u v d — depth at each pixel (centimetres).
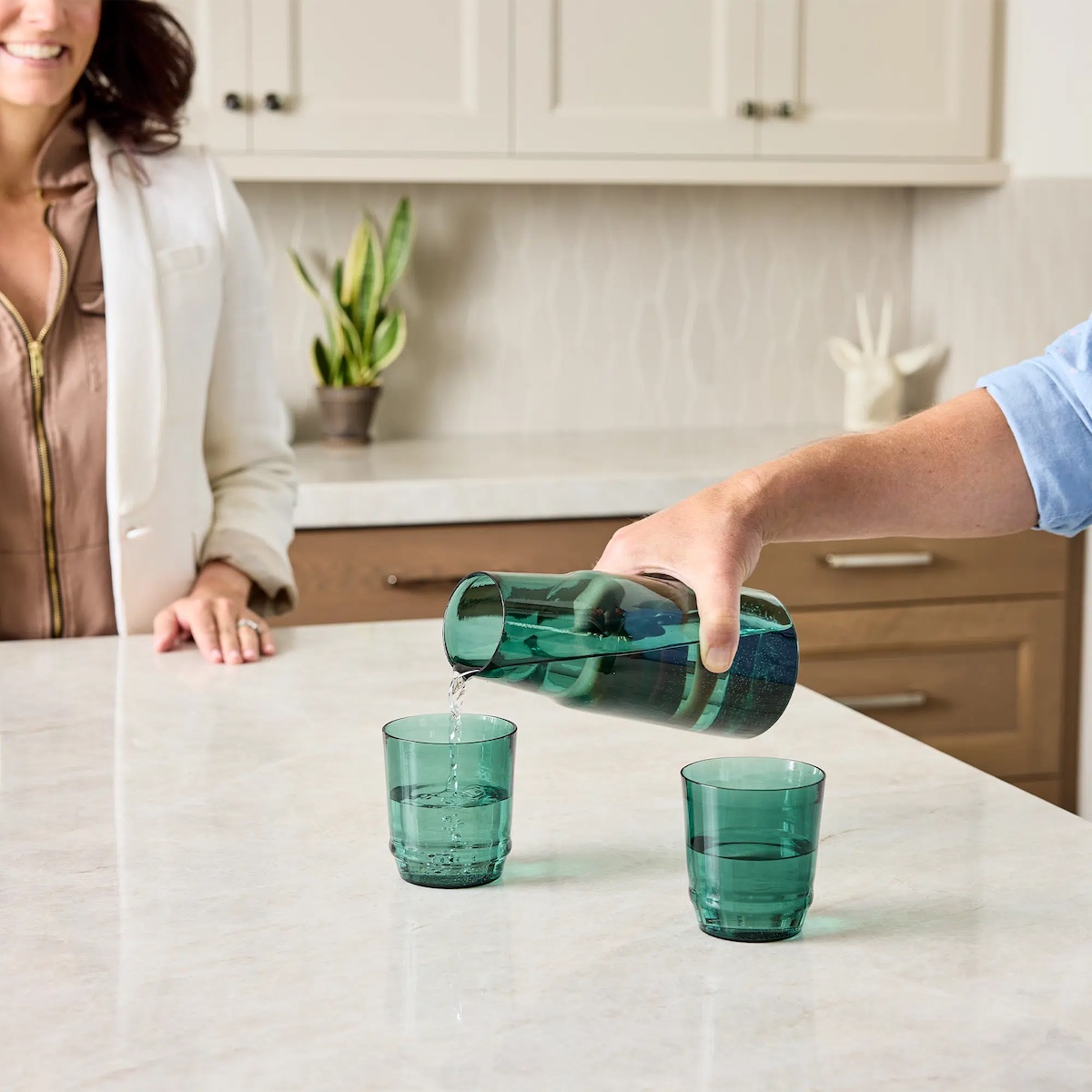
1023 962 73
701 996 69
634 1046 64
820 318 327
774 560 251
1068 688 268
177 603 150
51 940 77
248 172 258
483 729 87
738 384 325
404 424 309
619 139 273
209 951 75
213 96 255
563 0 267
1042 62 284
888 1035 65
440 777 83
